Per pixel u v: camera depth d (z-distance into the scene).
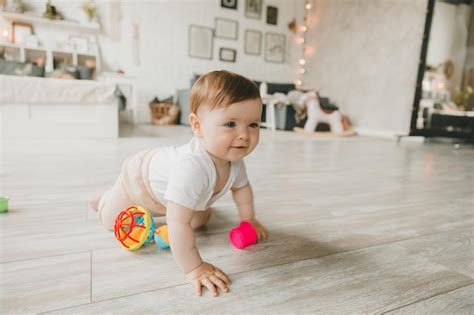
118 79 4.84
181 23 5.33
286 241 0.95
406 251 0.92
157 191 0.85
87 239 0.90
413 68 4.64
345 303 0.66
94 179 1.56
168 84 5.41
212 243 0.91
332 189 1.62
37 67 4.18
